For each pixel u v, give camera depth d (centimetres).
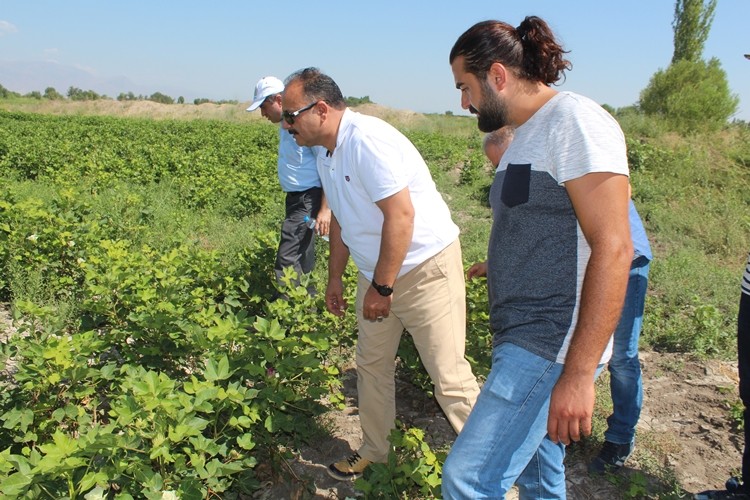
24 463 215
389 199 250
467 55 201
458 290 275
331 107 260
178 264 448
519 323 202
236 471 248
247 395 264
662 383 437
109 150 1472
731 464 339
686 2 3117
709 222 950
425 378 375
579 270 192
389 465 275
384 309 262
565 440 182
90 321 359
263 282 507
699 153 1451
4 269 534
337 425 360
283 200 980
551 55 198
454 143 1927
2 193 702
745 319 277
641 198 1127
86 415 281
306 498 293
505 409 200
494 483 207
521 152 198
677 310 575
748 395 283
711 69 2288
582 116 185
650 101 2342
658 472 327
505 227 204
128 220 746
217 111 4516
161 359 323
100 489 212
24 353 287
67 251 541
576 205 183
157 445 225
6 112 3356
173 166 1255
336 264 323
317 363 293
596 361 177
